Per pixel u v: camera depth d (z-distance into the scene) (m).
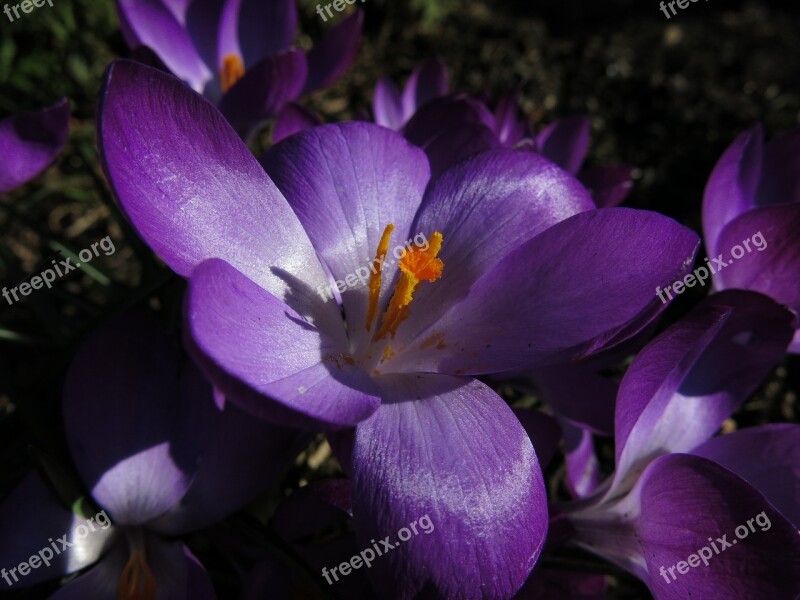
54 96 0.27
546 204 0.11
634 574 0.11
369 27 0.36
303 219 0.10
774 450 0.11
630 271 0.10
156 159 0.09
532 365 0.10
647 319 0.10
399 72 0.33
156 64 0.14
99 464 0.10
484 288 0.11
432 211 0.11
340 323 0.11
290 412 0.08
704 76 0.34
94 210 0.25
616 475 0.11
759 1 0.42
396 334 0.11
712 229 0.14
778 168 0.15
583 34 0.38
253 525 0.11
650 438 0.12
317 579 0.10
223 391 0.08
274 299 0.10
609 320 0.10
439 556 0.08
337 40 0.17
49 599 0.10
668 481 0.10
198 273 0.08
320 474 0.16
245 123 0.15
